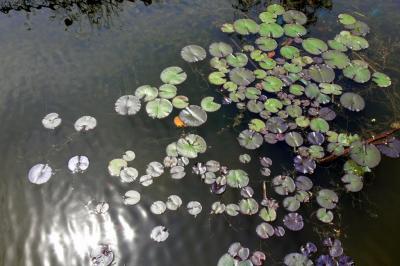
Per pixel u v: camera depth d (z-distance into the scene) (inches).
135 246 104.2
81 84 128.6
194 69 130.3
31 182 112.0
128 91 126.3
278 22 143.4
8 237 105.3
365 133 119.6
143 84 127.7
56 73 131.3
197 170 112.3
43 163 114.7
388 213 108.7
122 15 148.3
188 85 126.4
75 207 109.0
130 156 115.2
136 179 111.9
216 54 132.6
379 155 115.3
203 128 119.0
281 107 121.8
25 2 154.1
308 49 135.6
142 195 109.7
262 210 107.5
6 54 136.0
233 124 119.7
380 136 117.4
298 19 144.7
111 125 120.1
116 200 109.5
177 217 107.0
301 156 114.7
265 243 104.0
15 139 118.4
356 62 133.2
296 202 108.7
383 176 113.3
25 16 149.2
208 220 106.6
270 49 134.7
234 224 106.1
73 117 122.1
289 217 106.9
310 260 102.3
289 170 113.1
